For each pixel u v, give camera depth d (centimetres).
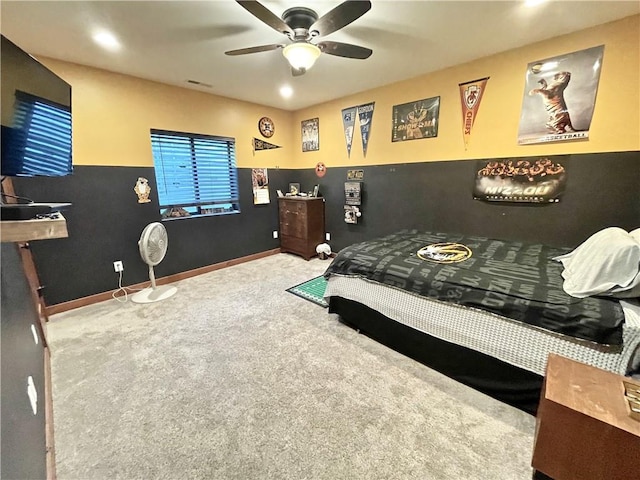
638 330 130
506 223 290
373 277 226
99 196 305
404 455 137
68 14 192
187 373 196
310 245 459
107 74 298
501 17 209
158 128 341
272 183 479
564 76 240
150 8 188
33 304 205
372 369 199
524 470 129
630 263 147
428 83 323
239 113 420
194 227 390
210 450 141
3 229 98
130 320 270
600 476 108
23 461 95
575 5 195
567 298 155
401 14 204
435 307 193
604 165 233
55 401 171
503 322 166
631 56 213
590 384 119
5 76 109
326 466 132
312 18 195
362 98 387
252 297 320
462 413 161
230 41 236
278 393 177
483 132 292
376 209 401
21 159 121
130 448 142
